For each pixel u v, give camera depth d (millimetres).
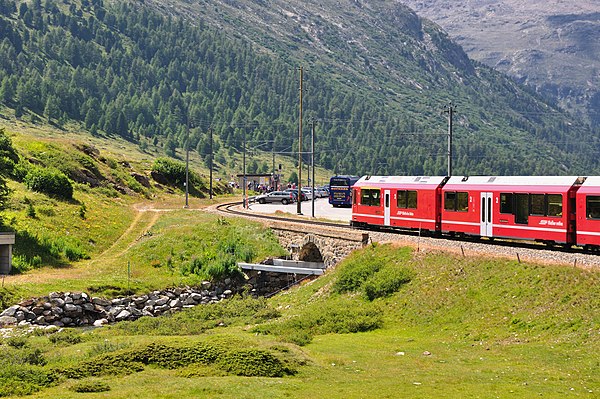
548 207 43250
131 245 71688
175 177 127812
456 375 28047
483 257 42938
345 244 57312
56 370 29266
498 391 25422
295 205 111125
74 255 65125
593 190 40562
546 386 25828
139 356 30875
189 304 57406
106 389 26141
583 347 30266
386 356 32469
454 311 38812
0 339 41125
